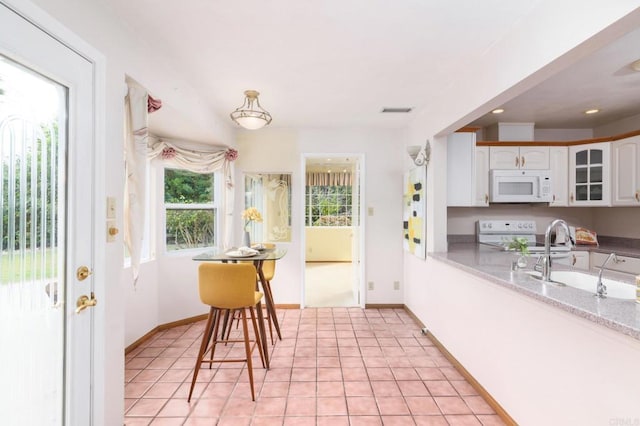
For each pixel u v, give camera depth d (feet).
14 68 3.93
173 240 11.59
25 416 4.14
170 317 11.31
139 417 6.43
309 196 26.55
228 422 6.30
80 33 4.78
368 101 10.27
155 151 10.62
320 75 8.30
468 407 6.80
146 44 6.66
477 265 7.73
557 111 11.39
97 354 5.22
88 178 5.06
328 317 12.57
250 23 6.00
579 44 4.43
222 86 9.04
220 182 12.93
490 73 6.80
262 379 7.93
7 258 3.88
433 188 10.23
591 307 4.34
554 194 12.44
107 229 5.41
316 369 8.43
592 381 4.33
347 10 5.60
